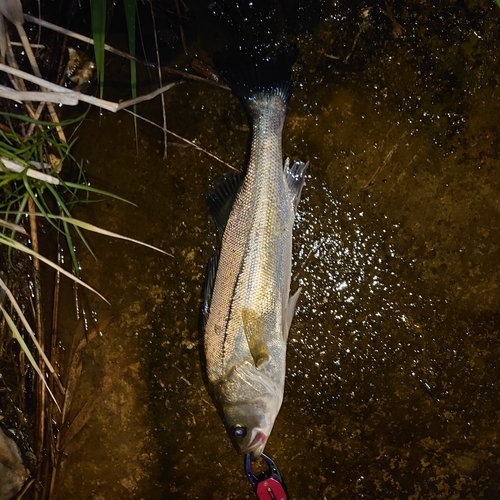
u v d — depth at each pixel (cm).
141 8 75
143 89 77
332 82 75
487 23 73
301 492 81
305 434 80
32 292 81
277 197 68
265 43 75
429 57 74
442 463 80
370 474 80
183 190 78
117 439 83
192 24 75
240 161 77
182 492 83
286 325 69
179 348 81
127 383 82
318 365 79
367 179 76
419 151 76
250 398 68
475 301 78
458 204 76
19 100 69
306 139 76
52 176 71
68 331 82
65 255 81
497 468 80
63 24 76
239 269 68
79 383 83
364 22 74
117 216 80
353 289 78
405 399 79
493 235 76
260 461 81
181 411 81
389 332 78
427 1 73
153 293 80
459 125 75
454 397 79
